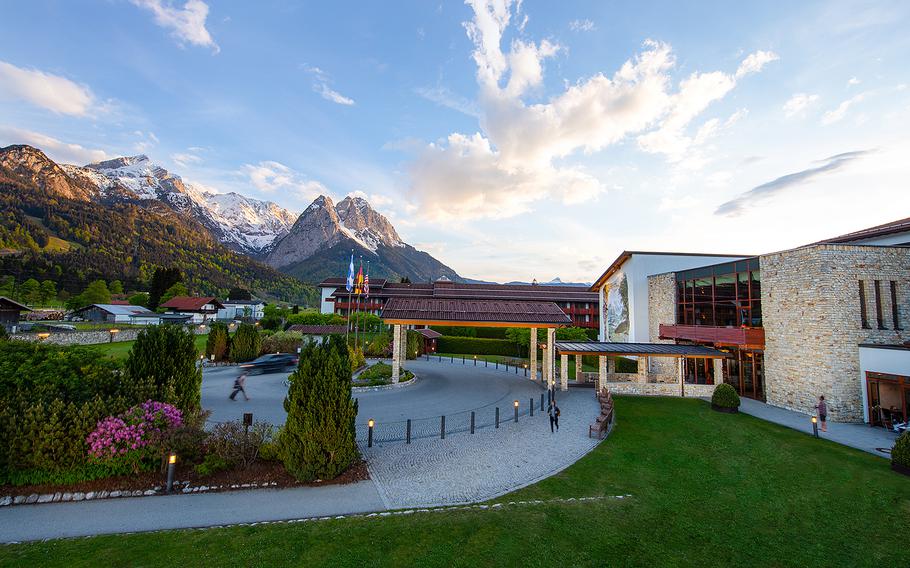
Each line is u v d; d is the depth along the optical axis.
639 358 27.27
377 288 72.94
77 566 6.75
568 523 8.94
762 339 22.98
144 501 9.52
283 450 11.09
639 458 13.86
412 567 7.02
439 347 53.44
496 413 17.38
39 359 10.63
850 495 11.01
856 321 19.28
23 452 9.45
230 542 7.65
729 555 8.10
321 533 8.07
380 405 21.14
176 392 12.37
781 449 14.87
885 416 17.89
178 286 90.75
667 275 32.47
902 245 21.67
